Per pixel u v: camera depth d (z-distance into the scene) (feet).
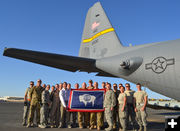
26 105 24.68
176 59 25.07
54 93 25.61
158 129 22.62
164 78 26.43
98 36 41.19
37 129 21.75
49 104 24.20
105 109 20.63
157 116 43.55
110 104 20.38
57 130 21.26
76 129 22.36
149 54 28.53
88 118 24.40
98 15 42.63
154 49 28.45
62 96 23.75
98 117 22.40
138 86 20.22
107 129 20.31
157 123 28.94
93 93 23.99
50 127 23.94
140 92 19.94
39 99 24.21
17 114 42.39
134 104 20.49
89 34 43.70
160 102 45.96
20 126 23.89
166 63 26.03
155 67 27.20
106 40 39.24
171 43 27.12
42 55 27.32
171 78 25.61
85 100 23.67
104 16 41.29
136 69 29.71
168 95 27.63
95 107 22.99
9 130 20.49
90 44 42.78
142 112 19.39
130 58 30.37
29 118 23.56
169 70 25.64
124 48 34.99
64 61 29.76
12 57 27.14
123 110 19.79
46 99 23.57
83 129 22.48
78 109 23.50
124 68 30.45
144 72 28.73
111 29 39.01
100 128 22.43
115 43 37.37
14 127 22.93
